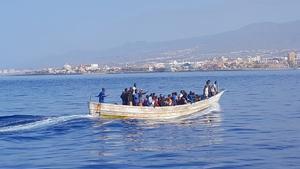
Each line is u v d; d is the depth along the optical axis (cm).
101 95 5109
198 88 12269
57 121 4866
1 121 4941
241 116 5478
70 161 2908
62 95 11075
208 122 4934
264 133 3988
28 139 3838
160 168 2683
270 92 10231
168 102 5428
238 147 3306
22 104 8319
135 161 2892
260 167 2669
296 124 4578
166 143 3569
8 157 3061
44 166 2766
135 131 4288
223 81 17025
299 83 14112
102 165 2783
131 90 5253
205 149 3259
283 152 3081
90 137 3941
